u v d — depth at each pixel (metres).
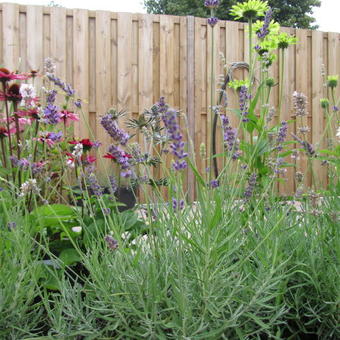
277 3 18.22
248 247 1.78
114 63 6.51
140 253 1.64
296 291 1.75
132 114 6.58
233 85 2.92
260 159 2.62
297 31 7.13
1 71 2.86
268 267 1.56
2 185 2.57
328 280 1.70
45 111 1.75
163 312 1.49
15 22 6.17
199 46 6.76
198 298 1.46
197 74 6.75
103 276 1.56
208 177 1.61
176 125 1.17
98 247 1.73
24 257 1.53
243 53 6.87
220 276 1.45
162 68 6.65
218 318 1.47
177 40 6.70
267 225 1.86
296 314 1.71
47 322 1.77
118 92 6.51
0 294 1.53
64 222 2.16
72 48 6.34
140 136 5.62
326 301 1.70
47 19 6.27
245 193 1.85
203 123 6.76
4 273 1.61
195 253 1.51
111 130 1.53
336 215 1.76
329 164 2.30
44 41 6.27
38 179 2.74
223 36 6.81
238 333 1.42
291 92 7.09
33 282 1.59
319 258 1.79
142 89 6.60
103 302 1.46
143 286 1.43
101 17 6.42
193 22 6.73
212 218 1.37
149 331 1.40
